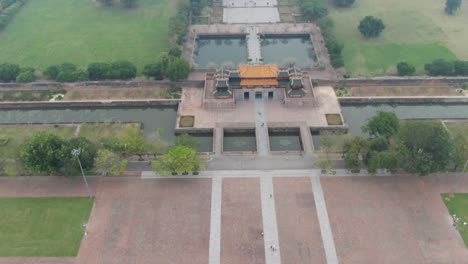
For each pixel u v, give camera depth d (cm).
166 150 15650
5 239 12475
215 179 14300
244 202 13462
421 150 13088
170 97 18350
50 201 13600
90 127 16912
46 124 17025
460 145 13862
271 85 17650
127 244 12306
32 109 18275
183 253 12038
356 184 14050
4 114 18050
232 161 15012
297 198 13588
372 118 15912
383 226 12688
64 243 12350
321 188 13925
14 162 14238
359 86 18838
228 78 17612
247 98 18112
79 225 12838
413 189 13838
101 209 13325
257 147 15638
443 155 13075
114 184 14175
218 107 17500
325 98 18112
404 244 12200
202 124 16762
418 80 18688
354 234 12488
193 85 18900
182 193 13800
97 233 12612
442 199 13488
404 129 13800
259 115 17175
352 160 13875
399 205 13300
